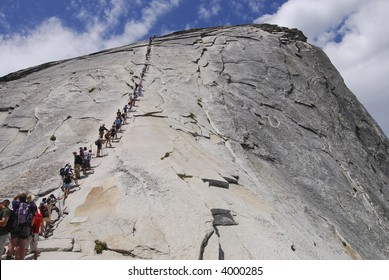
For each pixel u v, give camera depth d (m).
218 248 12.67
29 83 43.50
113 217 13.91
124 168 17.50
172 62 46.84
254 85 44.44
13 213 10.36
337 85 58.28
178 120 28.28
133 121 26.64
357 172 38.59
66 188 17.28
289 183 28.17
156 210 14.16
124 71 42.34
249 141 31.00
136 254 11.99
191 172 18.19
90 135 27.36
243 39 58.69
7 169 24.81
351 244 24.33
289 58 56.22
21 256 10.73
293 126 39.56
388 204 37.97
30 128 31.11
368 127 53.66
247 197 19.34
